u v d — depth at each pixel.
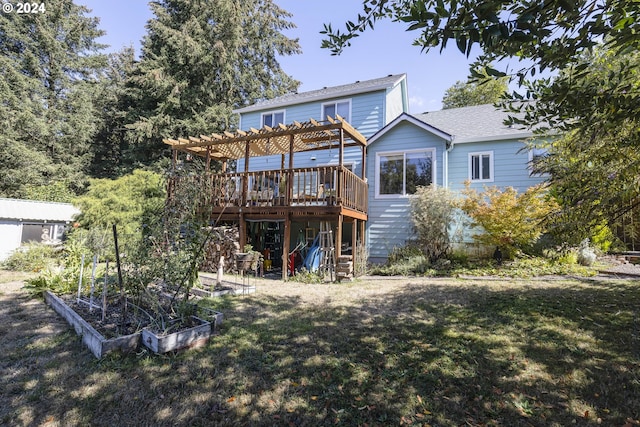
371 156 10.95
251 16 24.20
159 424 2.36
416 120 10.13
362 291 6.42
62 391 2.74
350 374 3.04
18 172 17.48
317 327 4.27
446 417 2.42
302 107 13.52
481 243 8.78
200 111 21.59
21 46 20.00
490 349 3.52
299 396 2.70
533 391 2.73
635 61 2.73
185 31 20.88
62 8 21.42
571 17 1.77
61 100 20.98
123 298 4.16
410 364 3.21
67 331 4.09
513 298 5.39
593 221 3.37
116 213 11.22
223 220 9.83
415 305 5.26
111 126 23.88
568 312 4.58
